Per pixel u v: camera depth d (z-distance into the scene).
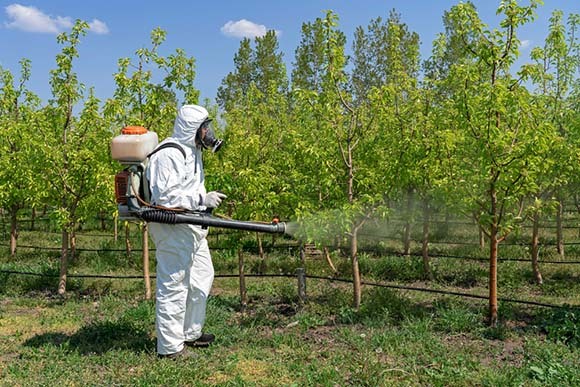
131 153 5.55
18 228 17.70
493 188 6.77
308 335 6.70
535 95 8.80
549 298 8.61
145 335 6.60
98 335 6.60
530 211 7.07
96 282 9.80
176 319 5.81
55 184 9.04
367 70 29.03
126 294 8.96
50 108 9.35
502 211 6.87
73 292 9.31
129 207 5.60
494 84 6.44
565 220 18.48
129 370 5.51
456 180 7.01
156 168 5.61
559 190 10.53
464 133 7.00
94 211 9.75
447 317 6.96
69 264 11.62
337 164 7.92
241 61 32.75
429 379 5.16
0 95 12.82
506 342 6.46
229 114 11.45
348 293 8.54
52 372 5.42
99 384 5.12
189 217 5.55
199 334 6.23
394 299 7.82
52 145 9.08
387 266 10.77
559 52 9.85
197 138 5.79
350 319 7.16
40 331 6.95
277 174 9.25
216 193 5.87
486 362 5.78
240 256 8.12
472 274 10.26
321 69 7.40
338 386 5.05
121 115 8.61
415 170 8.37
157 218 5.50
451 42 21.58
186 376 5.23
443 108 8.54
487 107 6.42
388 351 5.96
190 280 6.09
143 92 8.52
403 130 8.77
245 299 8.14
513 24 6.55
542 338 6.58
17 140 10.38
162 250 5.79
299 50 28.52
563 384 5.05
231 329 6.77
